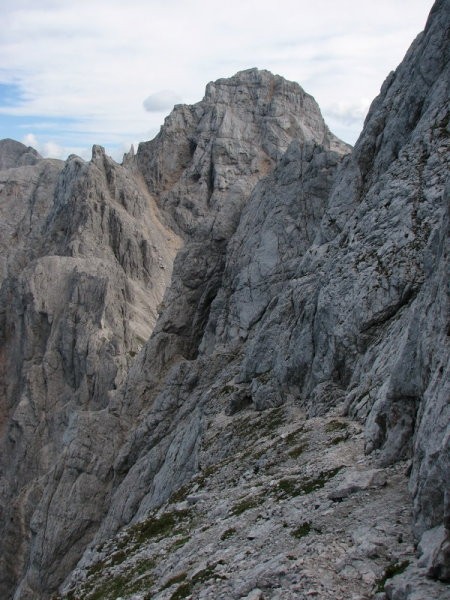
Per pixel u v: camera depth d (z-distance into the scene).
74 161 160.00
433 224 46.88
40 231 172.38
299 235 79.25
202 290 91.25
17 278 133.75
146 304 126.00
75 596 34.31
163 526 37.66
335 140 178.88
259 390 55.53
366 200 54.91
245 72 178.25
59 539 76.88
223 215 94.50
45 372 115.62
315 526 25.89
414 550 22.00
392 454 29.14
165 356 88.12
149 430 75.56
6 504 106.12
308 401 49.41
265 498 32.31
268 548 25.86
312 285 57.03
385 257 47.53
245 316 77.56
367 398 39.31
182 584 26.17
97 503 78.50
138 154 179.62
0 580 85.56
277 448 40.09
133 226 141.75
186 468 59.06
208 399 63.97
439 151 51.22
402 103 61.03
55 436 106.00
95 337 109.75
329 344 48.19
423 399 25.77
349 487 27.59
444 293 24.86
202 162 164.75
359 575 21.55
